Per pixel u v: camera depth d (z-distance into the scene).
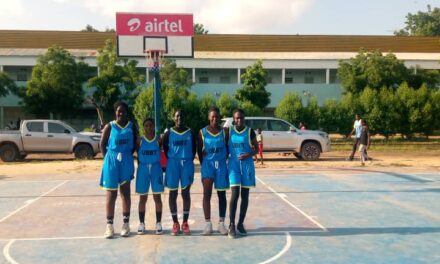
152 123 7.09
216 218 8.40
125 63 42.91
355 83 45.53
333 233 7.27
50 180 14.14
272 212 8.93
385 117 34.47
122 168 6.96
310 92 48.91
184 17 17.53
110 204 7.00
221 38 53.59
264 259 5.91
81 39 51.91
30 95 42.38
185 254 6.13
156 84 16.03
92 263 5.80
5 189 12.28
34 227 7.82
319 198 10.55
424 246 6.53
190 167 7.11
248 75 41.75
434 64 49.28
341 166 17.77
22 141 20.39
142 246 6.54
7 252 6.34
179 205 9.70
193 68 48.22
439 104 35.31
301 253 6.18
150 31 17.38
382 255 6.09
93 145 20.78
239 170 6.99
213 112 6.98
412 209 9.22
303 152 20.36
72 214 8.91
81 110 48.41
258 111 32.34
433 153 25.05
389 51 50.41
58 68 42.59
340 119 33.59
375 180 13.66
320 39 54.03
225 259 5.91
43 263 5.84
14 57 46.34
